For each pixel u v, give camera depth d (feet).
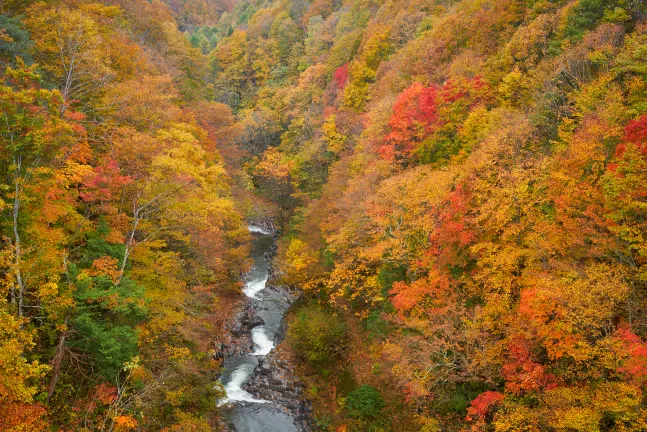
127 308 53.88
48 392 49.90
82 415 53.26
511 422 49.19
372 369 82.28
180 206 71.10
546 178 59.57
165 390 66.69
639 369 38.58
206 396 77.10
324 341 92.02
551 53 89.56
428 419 62.13
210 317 98.58
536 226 55.77
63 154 53.98
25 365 38.96
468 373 57.77
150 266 69.15
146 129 86.94
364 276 91.76
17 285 47.47
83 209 69.26
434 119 99.14
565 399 45.52
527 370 50.08
